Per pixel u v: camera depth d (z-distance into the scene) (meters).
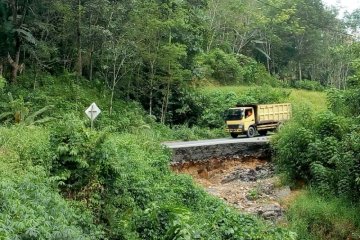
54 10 30.70
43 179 10.51
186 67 38.84
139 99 34.75
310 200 16.69
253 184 20.28
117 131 24.56
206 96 37.31
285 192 18.56
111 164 12.16
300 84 54.78
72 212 9.73
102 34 30.03
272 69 60.66
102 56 31.80
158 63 33.06
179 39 36.59
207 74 45.59
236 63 49.56
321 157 18.70
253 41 56.00
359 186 16.05
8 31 27.92
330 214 15.18
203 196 16.22
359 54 31.08
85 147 11.96
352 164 16.31
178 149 21.20
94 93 30.84
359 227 14.64
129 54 31.11
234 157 23.08
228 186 20.39
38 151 11.97
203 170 21.86
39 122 21.33
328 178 17.53
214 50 49.78
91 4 29.78
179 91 35.53
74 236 7.89
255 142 23.64
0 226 6.93
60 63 33.34
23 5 29.67
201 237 8.70
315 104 42.00
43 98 26.62
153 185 14.39
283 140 20.78
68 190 11.41
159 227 10.52
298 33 56.31
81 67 32.62
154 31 31.81
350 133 18.39
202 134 30.91
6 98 25.00
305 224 15.07
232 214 11.10
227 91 40.03
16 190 8.80
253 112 28.17
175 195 14.61
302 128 19.94
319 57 59.53
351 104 22.58
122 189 12.49
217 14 52.97
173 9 35.69
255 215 15.99
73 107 26.64
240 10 53.19
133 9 31.31
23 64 30.42
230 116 27.97
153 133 27.45
